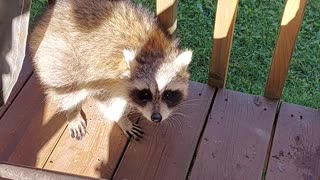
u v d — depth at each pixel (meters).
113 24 0.68
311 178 0.64
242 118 0.71
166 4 0.68
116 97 0.69
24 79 0.76
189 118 0.71
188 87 0.74
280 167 0.65
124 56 0.65
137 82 0.67
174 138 0.69
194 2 1.09
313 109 0.73
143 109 0.68
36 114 0.72
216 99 0.74
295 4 0.61
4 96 0.49
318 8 1.08
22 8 0.44
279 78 0.70
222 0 0.64
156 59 0.67
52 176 0.38
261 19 1.06
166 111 0.68
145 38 0.69
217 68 0.72
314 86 0.95
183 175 0.65
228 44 0.69
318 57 1.00
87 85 0.69
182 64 0.68
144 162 0.66
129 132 0.69
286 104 0.73
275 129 0.70
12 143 0.68
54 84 0.70
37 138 0.69
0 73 0.48
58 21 0.69
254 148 0.67
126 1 0.72
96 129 0.70
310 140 0.69
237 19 1.06
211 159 0.66
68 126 0.70
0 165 0.39
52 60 0.69
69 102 0.70
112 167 0.65
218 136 0.69
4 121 0.71
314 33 1.04
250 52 1.00
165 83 0.67
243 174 0.64
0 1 0.43
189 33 1.03
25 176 0.38
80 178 0.38
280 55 0.67
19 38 0.45
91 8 0.69
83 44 0.67
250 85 0.94
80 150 0.67
